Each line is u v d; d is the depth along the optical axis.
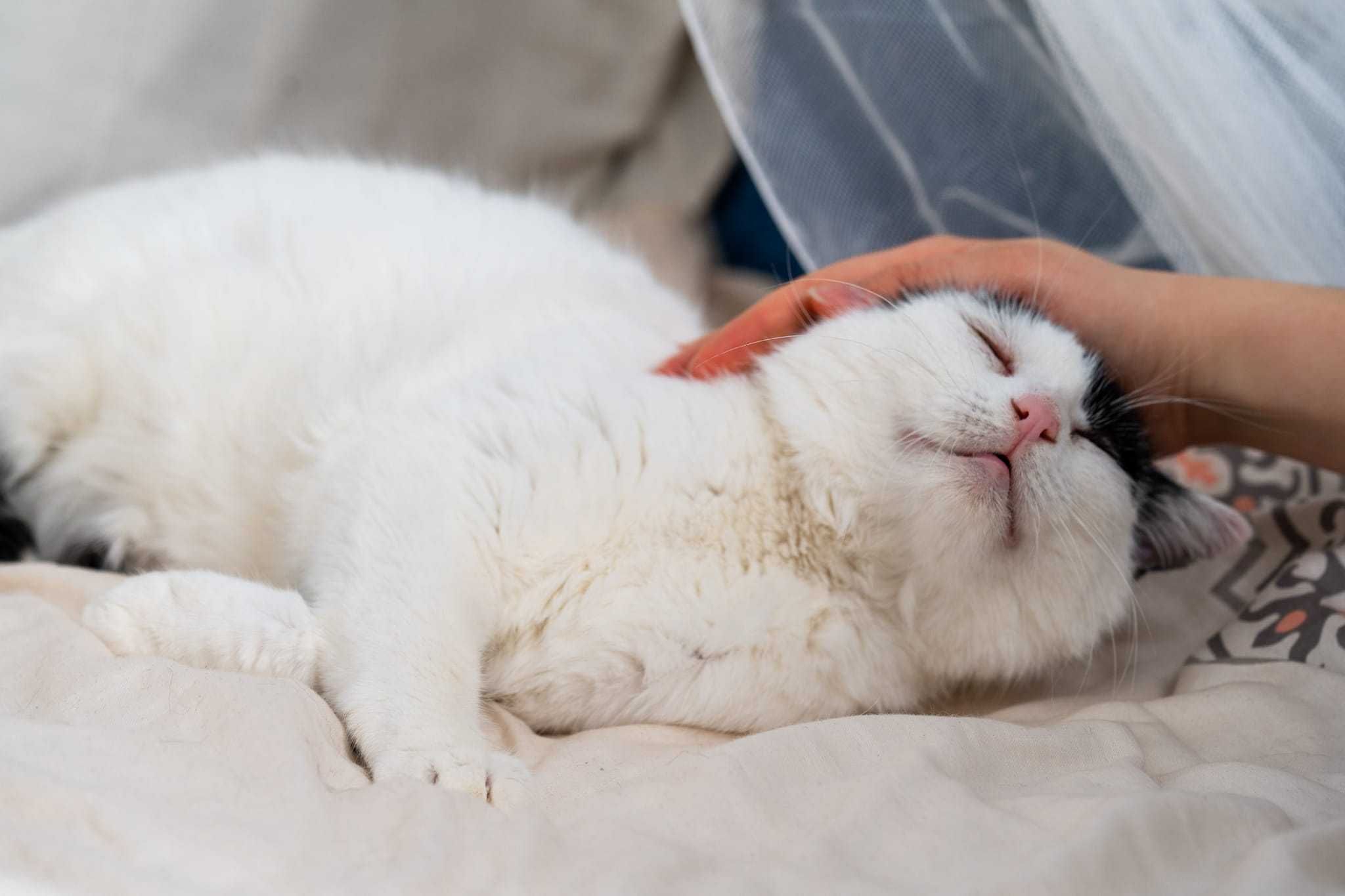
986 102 0.79
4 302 0.73
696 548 0.63
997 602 0.67
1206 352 0.69
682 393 0.65
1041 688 0.69
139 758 0.53
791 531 0.65
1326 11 0.67
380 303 0.70
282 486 0.67
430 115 0.98
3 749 0.52
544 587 0.62
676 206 0.99
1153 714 0.63
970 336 0.68
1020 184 0.80
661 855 0.53
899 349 0.67
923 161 0.80
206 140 0.91
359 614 0.60
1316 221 0.69
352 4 0.94
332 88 0.95
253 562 0.69
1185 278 0.70
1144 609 0.72
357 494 0.62
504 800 0.56
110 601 0.60
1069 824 0.54
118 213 0.74
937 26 0.77
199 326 0.71
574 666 0.62
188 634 0.60
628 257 0.80
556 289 0.71
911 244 0.73
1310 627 0.67
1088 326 0.71
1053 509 0.66
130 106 0.88
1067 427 0.67
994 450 0.66
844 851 0.54
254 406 0.69
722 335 0.68
